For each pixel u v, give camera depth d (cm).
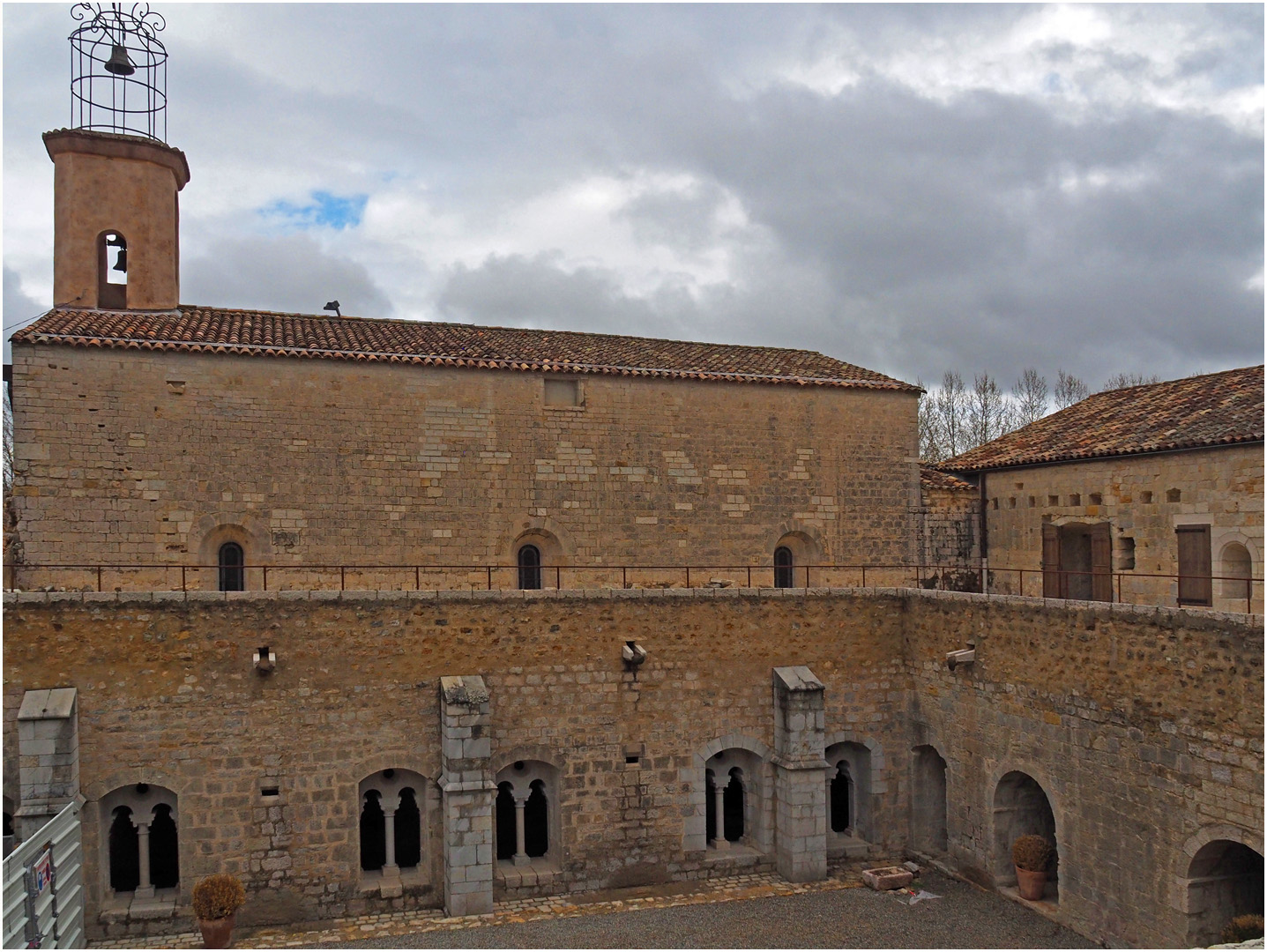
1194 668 1524
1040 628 1862
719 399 2680
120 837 1909
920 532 2814
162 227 2542
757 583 2677
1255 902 1562
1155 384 2717
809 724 2109
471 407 2442
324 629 1895
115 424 2158
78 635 1766
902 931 1767
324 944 1716
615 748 2064
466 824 1859
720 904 1927
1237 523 1964
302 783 1862
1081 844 1745
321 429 2314
